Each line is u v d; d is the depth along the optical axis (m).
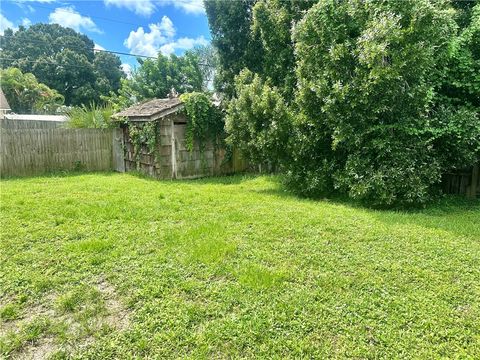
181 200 6.05
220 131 10.38
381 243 3.93
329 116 5.97
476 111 5.86
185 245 3.78
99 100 34.03
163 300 2.69
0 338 2.23
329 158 6.79
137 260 3.40
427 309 2.57
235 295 2.74
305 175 6.77
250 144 7.46
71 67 33.09
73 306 2.62
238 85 8.59
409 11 5.40
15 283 2.95
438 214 5.35
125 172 10.52
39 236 4.03
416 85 5.50
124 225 4.50
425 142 5.66
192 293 2.79
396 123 5.76
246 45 11.17
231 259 3.44
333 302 2.66
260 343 2.20
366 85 5.46
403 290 2.86
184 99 9.51
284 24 9.09
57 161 9.93
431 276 3.11
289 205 5.79
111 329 2.33
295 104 6.98
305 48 6.60
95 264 3.32
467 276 3.13
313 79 6.46
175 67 24.62
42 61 32.09
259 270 3.16
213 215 5.05
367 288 2.88
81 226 4.42
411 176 5.57
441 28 5.38
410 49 5.21
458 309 2.59
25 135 9.25
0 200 5.69
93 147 10.59
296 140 6.62
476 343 2.20
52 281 2.98
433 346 2.17
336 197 6.69
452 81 6.03
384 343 2.19
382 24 5.29
